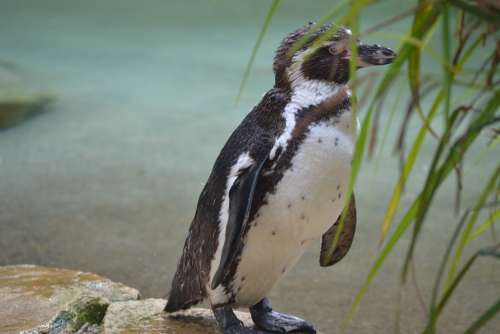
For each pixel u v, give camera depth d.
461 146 2.62
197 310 5.03
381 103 2.52
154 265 7.05
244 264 4.16
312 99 3.88
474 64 11.13
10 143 11.38
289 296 6.35
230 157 4.11
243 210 3.79
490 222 3.29
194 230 4.48
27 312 4.83
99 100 14.25
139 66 17.44
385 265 7.05
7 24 22.56
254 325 4.80
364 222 8.27
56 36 21.00
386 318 5.88
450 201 8.86
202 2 25.88
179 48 19.58
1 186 9.29
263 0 25.55
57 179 9.65
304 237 4.12
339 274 6.87
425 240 7.69
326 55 3.86
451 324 5.70
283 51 4.01
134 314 4.89
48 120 12.84
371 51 3.89
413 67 2.62
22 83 14.58
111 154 10.89
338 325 5.75
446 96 2.42
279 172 3.85
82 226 8.00
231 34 21.44
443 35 2.35
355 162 2.46
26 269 5.78
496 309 2.48
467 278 6.63
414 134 11.67
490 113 2.54
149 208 8.65
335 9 2.25
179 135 11.98
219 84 15.63
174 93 14.88
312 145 3.79
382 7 22.69
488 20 2.29
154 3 26.02
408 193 9.24
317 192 3.88
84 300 5.02
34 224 8.01
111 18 23.92
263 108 4.04
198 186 9.58
